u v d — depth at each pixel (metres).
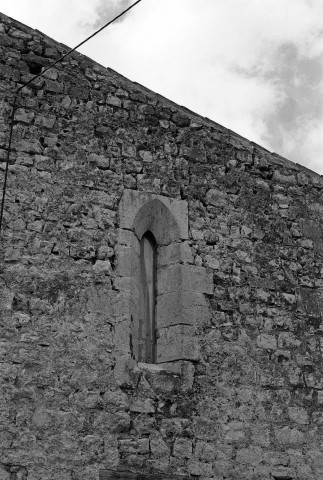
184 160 11.61
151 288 11.13
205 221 11.44
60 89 11.04
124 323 10.26
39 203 10.35
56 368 9.72
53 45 11.21
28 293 9.91
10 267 9.92
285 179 12.33
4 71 10.77
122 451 9.71
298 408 11.02
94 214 10.64
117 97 11.42
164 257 11.20
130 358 10.18
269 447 10.63
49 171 10.55
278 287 11.59
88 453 9.53
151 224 11.28
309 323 11.60
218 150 11.94
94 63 11.45
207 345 10.77
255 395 10.81
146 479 9.73
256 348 11.08
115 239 10.66
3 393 9.38
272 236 11.85
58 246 10.27
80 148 10.87
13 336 9.65
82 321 10.05
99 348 10.02
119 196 10.91
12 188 10.27
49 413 9.51
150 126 11.52
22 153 10.48
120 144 11.19
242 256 11.50
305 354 11.38
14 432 9.28
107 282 10.38
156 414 10.09
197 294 10.97
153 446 9.91
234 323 11.06
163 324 10.88
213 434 10.34
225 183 11.80
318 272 11.99
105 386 9.89
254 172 12.11
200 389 10.49
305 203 12.34
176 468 9.97
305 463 10.77
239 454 10.41
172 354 10.61
